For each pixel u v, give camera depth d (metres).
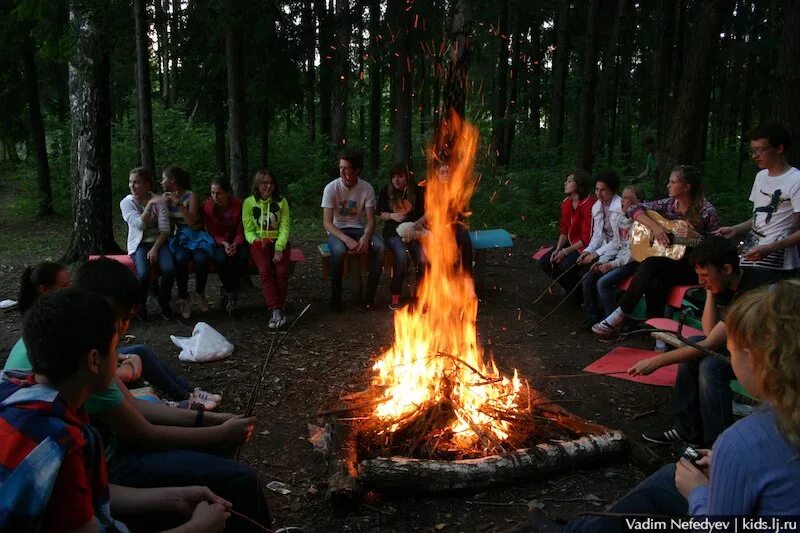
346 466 3.04
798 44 7.34
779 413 1.44
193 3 8.88
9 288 7.11
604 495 3.06
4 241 10.17
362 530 2.81
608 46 17.94
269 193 5.79
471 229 10.97
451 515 2.92
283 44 9.84
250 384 4.41
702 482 1.88
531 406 3.70
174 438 2.46
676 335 3.39
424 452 3.28
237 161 8.63
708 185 14.98
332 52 11.53
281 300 5.75
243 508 2.41
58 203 13.30
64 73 13.25
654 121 17.42
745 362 1.58
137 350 3.50
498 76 14.93
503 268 8.11
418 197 6.41
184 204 5.87
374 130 14.80
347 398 4.00
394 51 11.42
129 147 14.12
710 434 3.28
